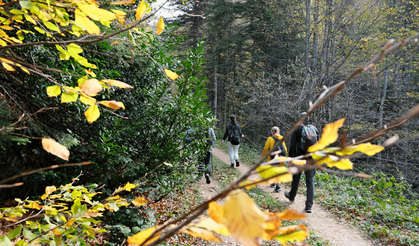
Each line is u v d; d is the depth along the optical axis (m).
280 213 0.35
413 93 12.52
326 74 11.87
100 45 2.99
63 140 3.24
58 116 3.90
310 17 13.88
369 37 11.27
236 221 0.25
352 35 12.08
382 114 12.02
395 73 13.25
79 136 3.88
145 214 3.80
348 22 11.70
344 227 4.56
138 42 3.67
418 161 11.20
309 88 11.66
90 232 1.02
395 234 4.17
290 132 0.32
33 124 2.99
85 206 0.97
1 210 0.94
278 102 12.17
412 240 4.04
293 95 12.19
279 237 0.40
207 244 3.76
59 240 0.93
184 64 4.07
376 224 4.51
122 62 3.88
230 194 0.28
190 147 4.15
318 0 12.05
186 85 4.16
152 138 4.28
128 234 3.06
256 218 0.25
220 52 19.14
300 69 13.02
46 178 3.44
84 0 0.56
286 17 14.58
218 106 24.22
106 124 4.20
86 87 0.60
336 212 5.14
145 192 4.25
